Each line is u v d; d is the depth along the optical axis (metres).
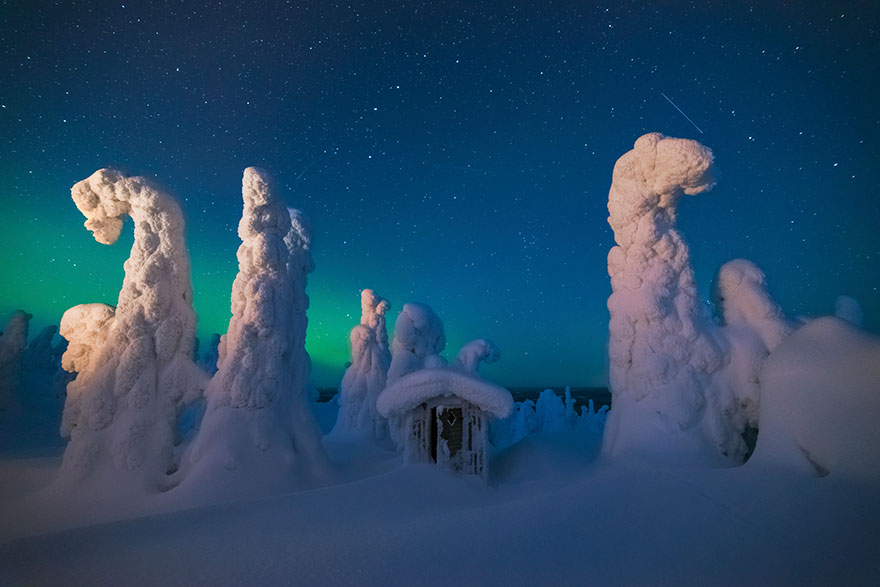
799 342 8.51
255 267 12.14
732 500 6.79
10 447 18.53
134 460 10.75
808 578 4.86
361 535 6.80
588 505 7.25
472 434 11.82
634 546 5.84
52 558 6.08
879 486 6.10
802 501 6.32
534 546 6.02
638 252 11.84
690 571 5.12
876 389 7.05
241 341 11.56
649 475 8.16
